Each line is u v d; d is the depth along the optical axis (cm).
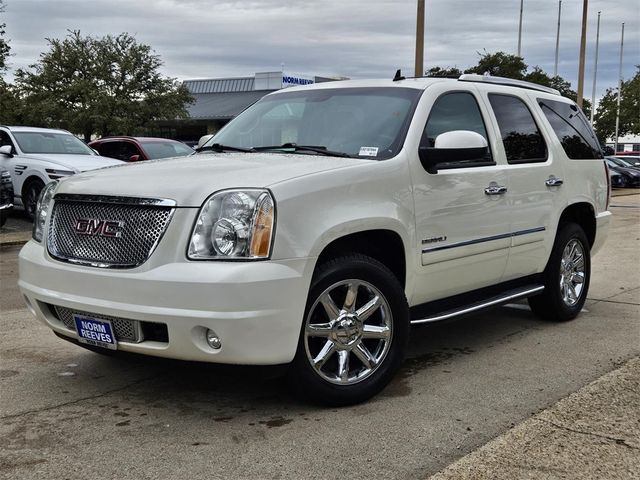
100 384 438
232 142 508
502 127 526
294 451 340
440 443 350
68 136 1373
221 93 5378
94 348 390
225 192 356
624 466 319
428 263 443
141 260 357
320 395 387
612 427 362
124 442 351
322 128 474
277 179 367
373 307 404
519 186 521
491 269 506
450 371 468
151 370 466
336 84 521
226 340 341
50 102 3981
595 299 708
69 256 388
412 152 435
